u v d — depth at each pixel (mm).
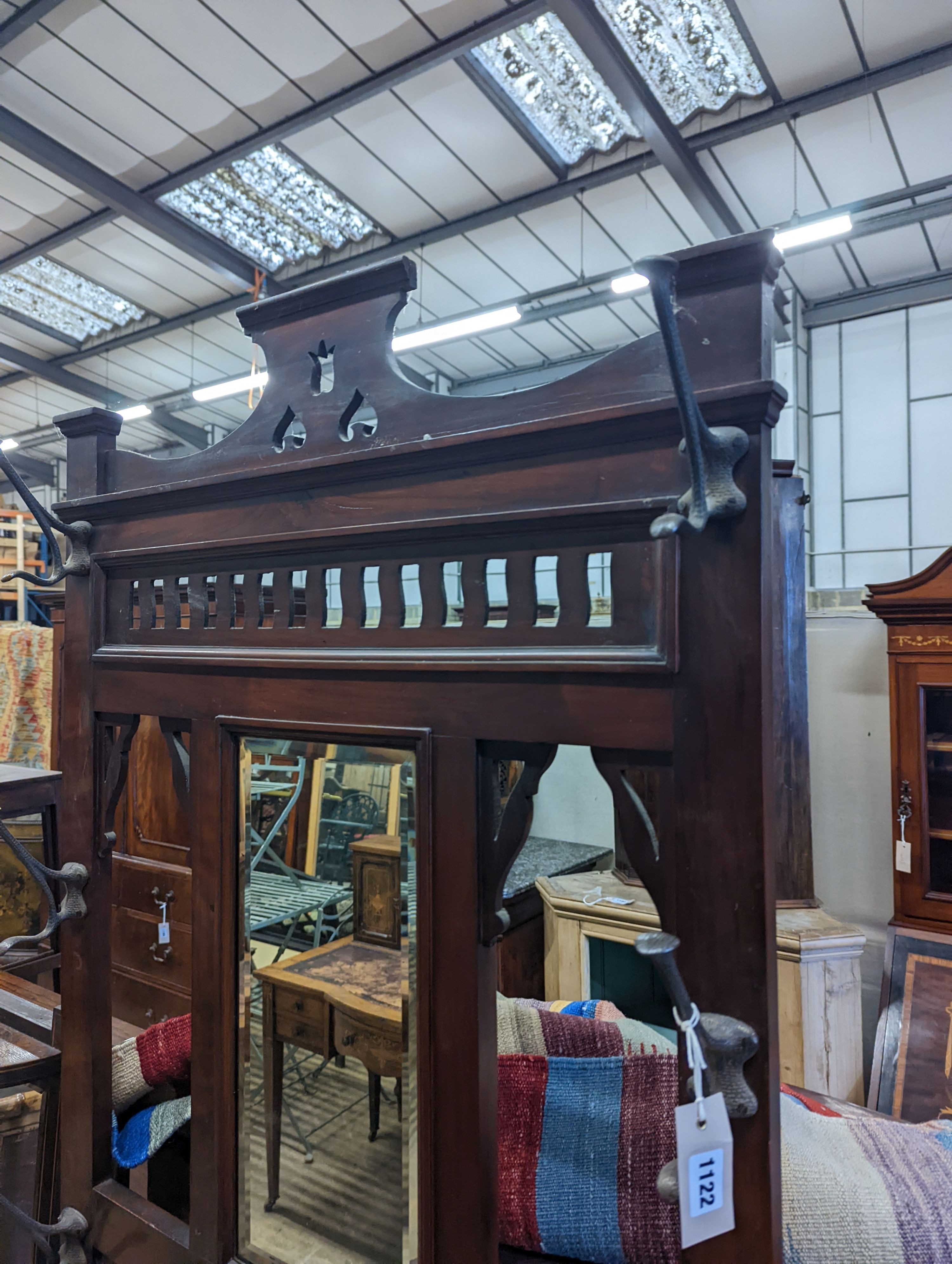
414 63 4164
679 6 3900
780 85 4316
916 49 4051
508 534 660
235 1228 845
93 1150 983
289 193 5582
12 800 1699
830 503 7117
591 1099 820
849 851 2527
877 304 6715
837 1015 1942
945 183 5004
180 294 7234
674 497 558
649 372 595
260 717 831
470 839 681
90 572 1000
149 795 2293
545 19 4062
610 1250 765
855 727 2516
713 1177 542
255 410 835
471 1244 682
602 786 2691
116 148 5117
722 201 5270
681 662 575
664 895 594
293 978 815
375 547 746
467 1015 685
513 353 8000
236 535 854
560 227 5742
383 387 737
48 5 3914
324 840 796
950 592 2053
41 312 7777
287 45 4160
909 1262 697
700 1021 548
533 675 643
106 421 998
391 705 732
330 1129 792
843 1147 814
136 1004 2314
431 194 5426
